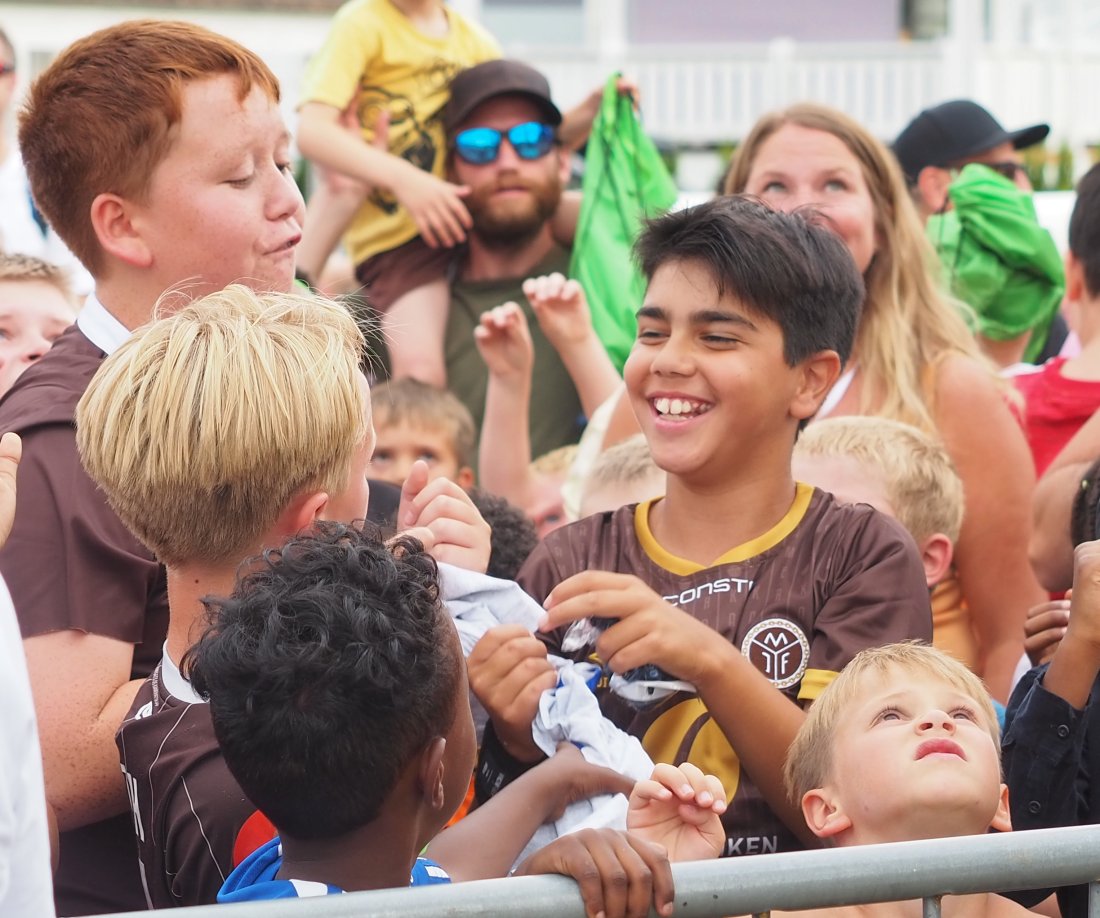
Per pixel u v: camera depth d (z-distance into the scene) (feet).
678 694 26.37
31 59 179.83
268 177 27.84
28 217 60.59
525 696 25.00
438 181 50.44
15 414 26.30
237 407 22.50
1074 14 162.71
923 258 42.27
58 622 24.44
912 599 26.50
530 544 34.55
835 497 29.32
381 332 44.27
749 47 159.33
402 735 18.47
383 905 17.08
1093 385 41.70
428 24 54.29
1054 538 32.86
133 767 22.91
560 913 17.65
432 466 45.27
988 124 60.18
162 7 180.96
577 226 52.95
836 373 28.09
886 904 22.50
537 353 50.01
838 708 24.00
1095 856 19.48
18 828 15.85
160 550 23.18
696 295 27.20
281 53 183.01
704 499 27.68
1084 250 41.73
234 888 20.08
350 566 19.43
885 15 178.50
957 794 22.41
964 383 39.86
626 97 52.80
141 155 26.76
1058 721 25.44
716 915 18.34
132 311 27.61
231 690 18.60
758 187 42.29
